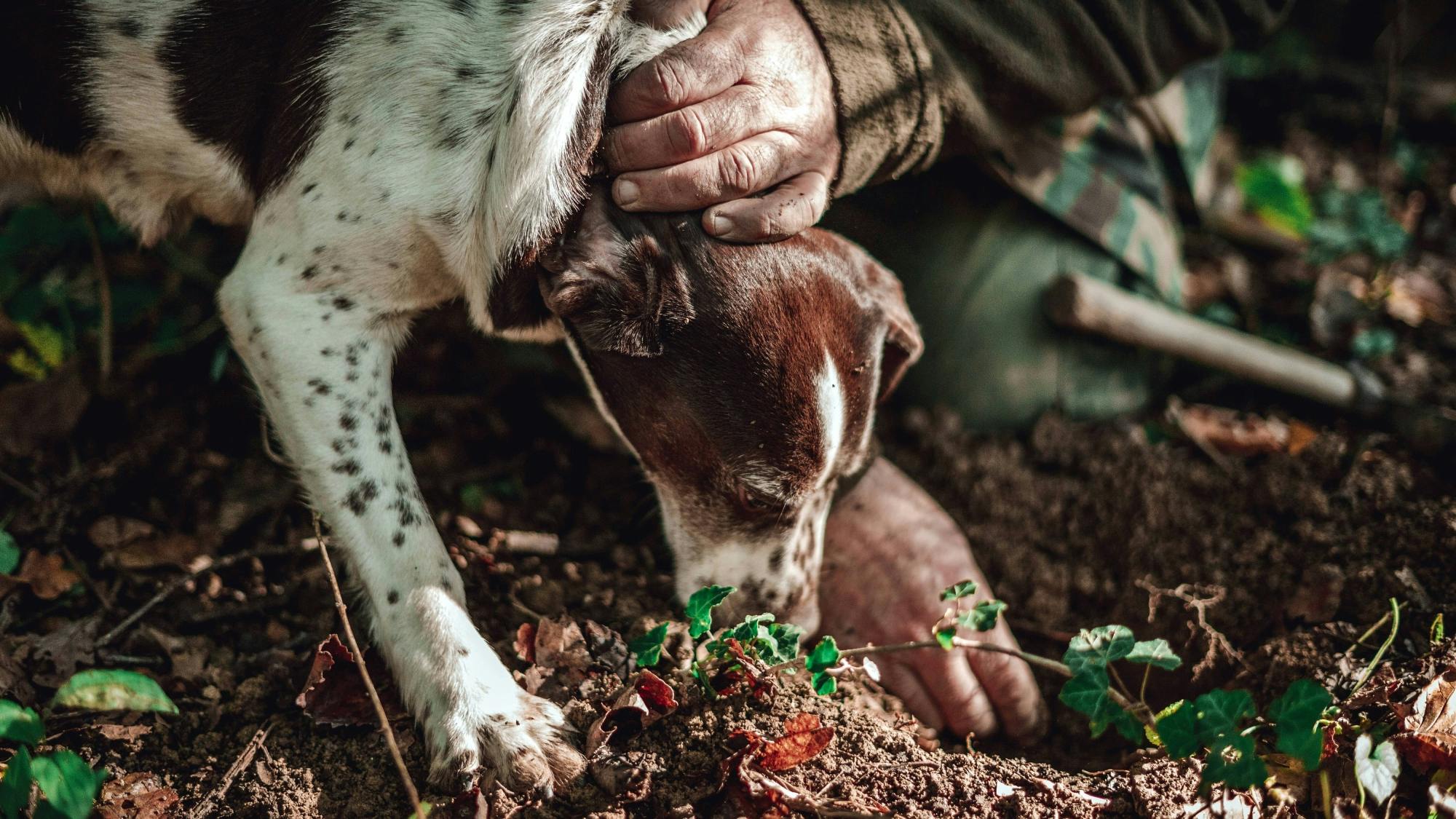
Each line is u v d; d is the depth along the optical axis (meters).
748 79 0.82
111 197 0.93
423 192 0.82
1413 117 1.48
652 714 0.81
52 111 0.89
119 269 1.08
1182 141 1.16
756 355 0.81
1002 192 1.05
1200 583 0.98
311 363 0.84
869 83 0.86
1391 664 0.87
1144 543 1.01
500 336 0.89
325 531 0.93
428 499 1.00
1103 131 1.09
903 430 1.08
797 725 0.79
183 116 0.88
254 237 0.86
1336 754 0.80
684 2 0.84
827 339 0.83
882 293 0.87
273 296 0.84
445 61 0.82
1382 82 1.53
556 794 0.78
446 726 0.79
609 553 0.98
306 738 0.82
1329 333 1.18
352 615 0.88
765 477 0.83
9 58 0.88
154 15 0.86
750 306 0.81
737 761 0.79
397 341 0.88
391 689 0.83
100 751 0.82
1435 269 1.25
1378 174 1.38
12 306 1.04
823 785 0.79
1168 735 0.77
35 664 0.85
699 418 0.83
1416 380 1.12
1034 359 1.08
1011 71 0.92
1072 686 0.78
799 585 0.89
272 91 0.86
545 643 0.86
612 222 0.82
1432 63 1.59
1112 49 0.96
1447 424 1.04
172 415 1.02
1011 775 0.81
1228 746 0.78
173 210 0.93
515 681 0.83
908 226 1.05
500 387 1.08
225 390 1.04
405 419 1.04
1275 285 1.24
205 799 0.79
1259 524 1.01
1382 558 0.96
